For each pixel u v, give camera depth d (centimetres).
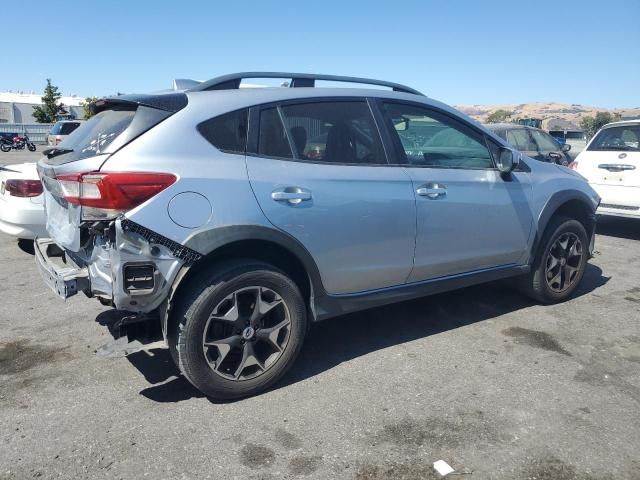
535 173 477
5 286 547
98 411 317
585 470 267
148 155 301
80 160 309
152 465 269
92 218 295
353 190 359
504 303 508
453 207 409
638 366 381
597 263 671
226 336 324
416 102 416
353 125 377
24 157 2570
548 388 348
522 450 283
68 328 439
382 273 382
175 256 299
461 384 353
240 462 272
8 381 351
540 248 483
